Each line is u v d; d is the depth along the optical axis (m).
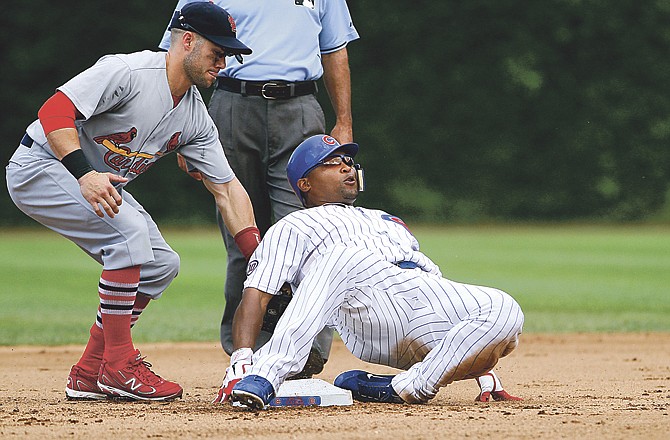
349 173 17.08
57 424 13.73
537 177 112.75
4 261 63.38
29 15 103.50
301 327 14.44
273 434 12.58
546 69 113.44
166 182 103.75
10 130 102.81
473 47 113.38
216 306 41.53
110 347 16.77
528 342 31.55
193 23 16.53
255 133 21.05
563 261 65.00
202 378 22.45
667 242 85.12
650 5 113.06
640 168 113.00
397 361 15.85
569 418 13.84
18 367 24.84
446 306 15.12
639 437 12.32
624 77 113.69
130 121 16.52
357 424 13.26
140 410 15.29
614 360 26.62
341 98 22.02
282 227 15.88
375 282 15.20
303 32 21.00
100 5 105.06
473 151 112.94
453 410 14.77
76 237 16.80
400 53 113.25
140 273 17.47
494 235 92.88
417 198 111.38
